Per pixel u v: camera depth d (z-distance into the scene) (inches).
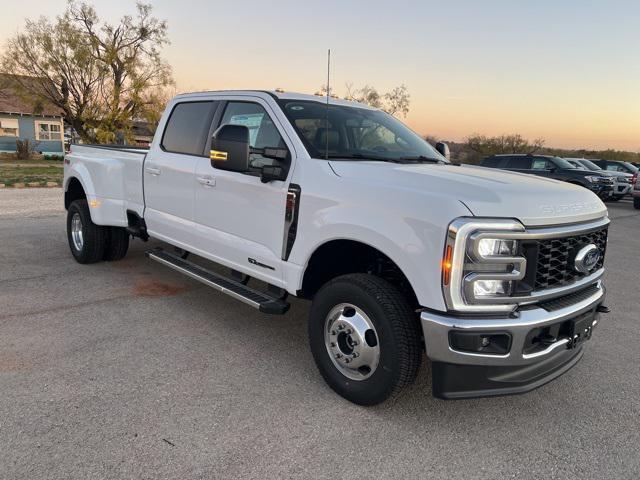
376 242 119.4
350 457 109.5
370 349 124.5
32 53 1290.6
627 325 206.2
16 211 426.9
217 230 172.9
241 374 145.2
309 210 136.9
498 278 106.8
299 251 141.0
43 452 105.2
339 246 138.5
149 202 208.4
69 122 1424.7
